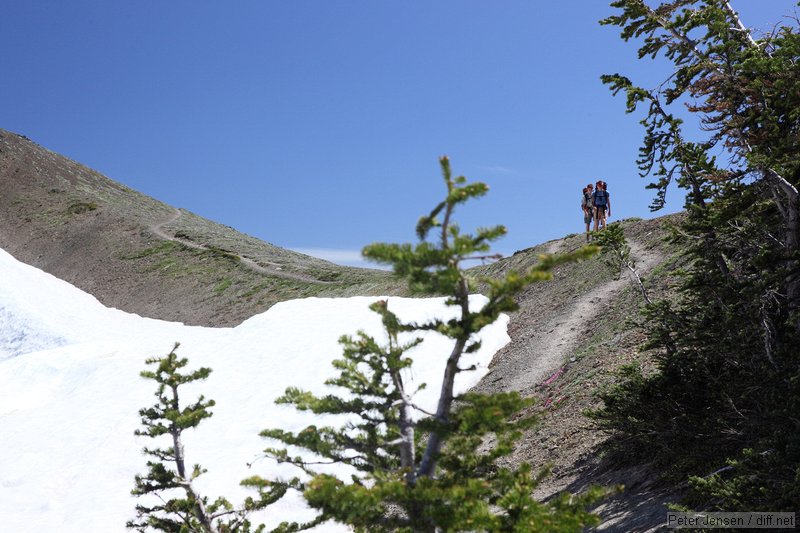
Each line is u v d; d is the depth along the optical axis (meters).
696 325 9.34
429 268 5.17
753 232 8.72
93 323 54.25
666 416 9.49
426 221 5.19
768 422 7.64
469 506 4.91
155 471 11.84
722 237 9.09
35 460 21.73
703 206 9.31
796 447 6.70
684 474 9.12
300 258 82.62
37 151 133.50
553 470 12.88
